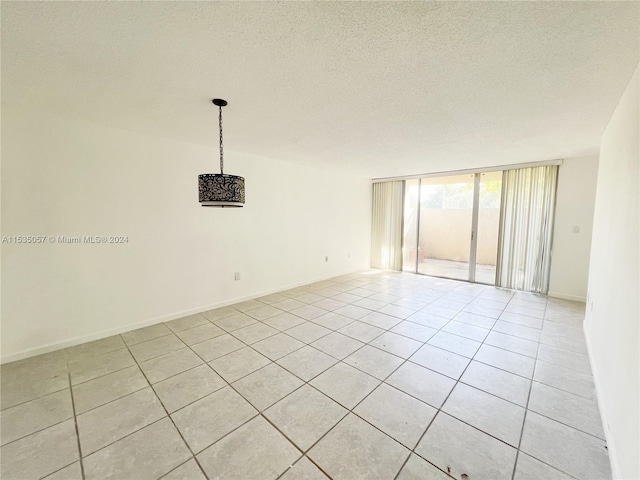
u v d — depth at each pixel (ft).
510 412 6.12
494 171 16.51
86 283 9.45
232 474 4.66
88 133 9.26
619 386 4.84
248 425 5.76
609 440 5.11
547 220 14.76
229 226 13.30
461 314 12.10
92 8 4.04
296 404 6.39
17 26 4.43
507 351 8.81
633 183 5.05
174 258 11.51
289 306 13.25
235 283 13.70
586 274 13.85
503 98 7.05
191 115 8.44
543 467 4.77
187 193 11.73
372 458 4.96
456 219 25.59
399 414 6.06
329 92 6.82
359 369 7.81
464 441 5.33
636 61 5.25
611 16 4.11
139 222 10.52
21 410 6.20
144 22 4.36
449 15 4.14
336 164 16.15
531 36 4.63
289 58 5.38
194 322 11.27
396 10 4.05
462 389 6.92
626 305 4.87
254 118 8.61
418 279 18.95
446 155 13.46
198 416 6.02
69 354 8.68
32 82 6.38
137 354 8.68
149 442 5.33
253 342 9.47
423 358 8.39
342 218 20.07
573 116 8.10
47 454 5.08
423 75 5.98
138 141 10.33
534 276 15.34
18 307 8.30
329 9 4.05
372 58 5.36
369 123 8.98
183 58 5.40
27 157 8.27
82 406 6.33
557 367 7.89
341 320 11.46
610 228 6.95
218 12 4.12
